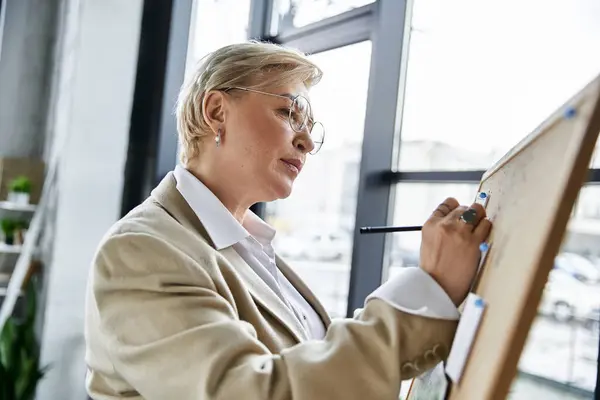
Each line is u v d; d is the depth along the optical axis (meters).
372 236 2.20
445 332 0.71
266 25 3.04
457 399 0.63
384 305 0.73
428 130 2.09
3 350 2.95
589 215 1.41
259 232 1.34
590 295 1.40
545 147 0.61
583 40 1.56
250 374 0.72
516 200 0.67
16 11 3.53
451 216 0.78
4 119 3.51
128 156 3.16
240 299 1.00
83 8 3.00
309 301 1.34
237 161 1.16
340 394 0.68
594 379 1.38
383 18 2.19
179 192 1.14
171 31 3.09
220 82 1.15
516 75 1.76
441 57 2.06
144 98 3.18
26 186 3.37
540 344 1.50
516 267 0.56
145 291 0.87
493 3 1.86
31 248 3.15
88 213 3.06
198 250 0.99
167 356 0.79
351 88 2.39
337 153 2.44
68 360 3.03
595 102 0.50
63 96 3.19
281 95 1.16
